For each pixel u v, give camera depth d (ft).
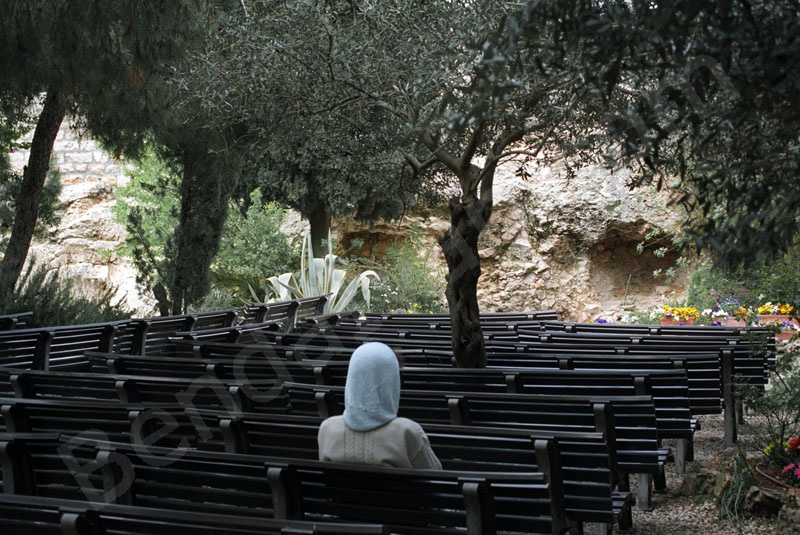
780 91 8.96
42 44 25.04
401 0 19.72
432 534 10.41
